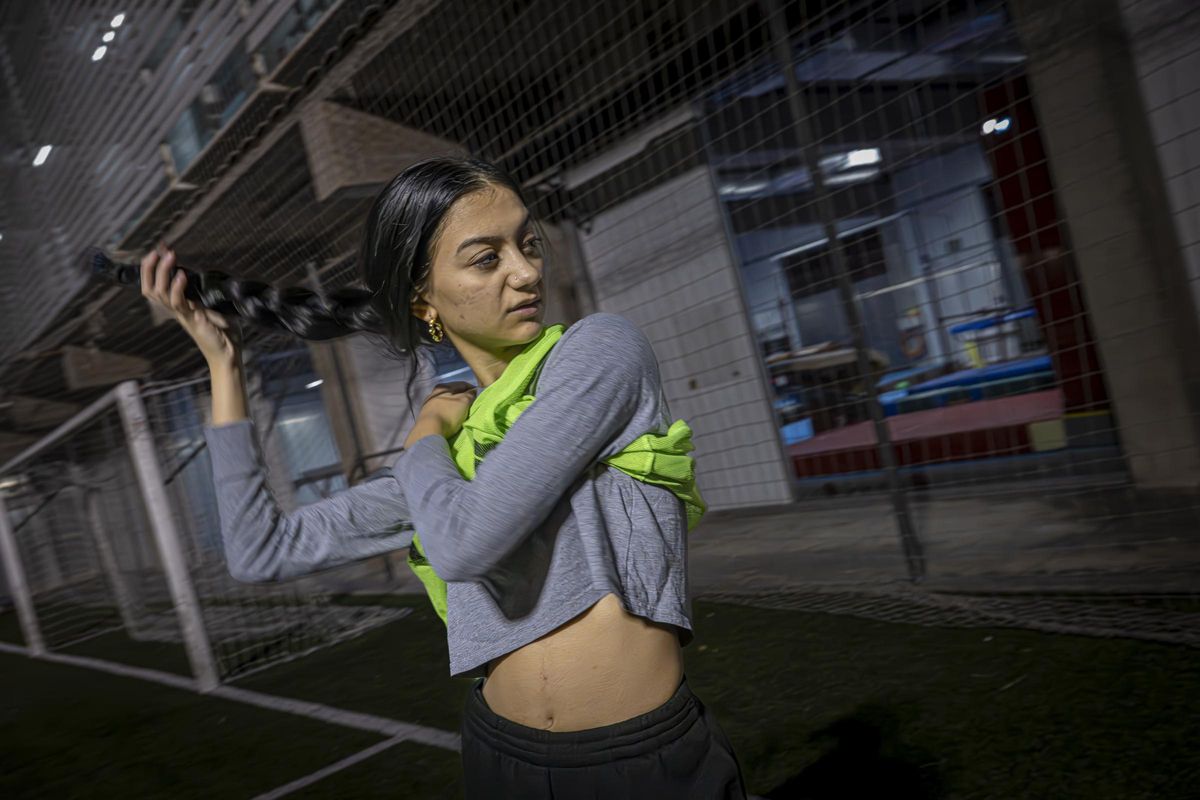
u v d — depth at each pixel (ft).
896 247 21.44
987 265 19.83
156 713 16.24
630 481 3.18
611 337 3.06
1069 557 13.04
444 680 14.01
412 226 3.11
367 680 15.16
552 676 3.12
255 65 20.92
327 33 18.88
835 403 22.75
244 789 10.94
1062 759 7.45
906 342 21.72
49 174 31.63
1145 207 14.62
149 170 26.25
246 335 20.43
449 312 3.21
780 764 8.44
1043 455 17.70
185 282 3.38
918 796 7.31
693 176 21.08
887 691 9.80
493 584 3.15
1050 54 15.29
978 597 12.44
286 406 28.86
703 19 18.99
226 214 24.71
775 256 22.79
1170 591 10.96
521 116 20.52
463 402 3.38
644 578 3.11
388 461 25.73
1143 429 15.14
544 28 18.97
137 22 24.72
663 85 20.45
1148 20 14.12
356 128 20.03
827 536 18.03
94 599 32.76
